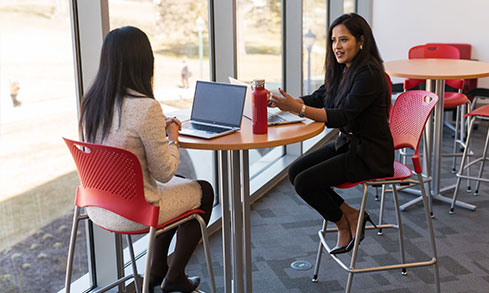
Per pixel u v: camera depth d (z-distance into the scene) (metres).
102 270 2.78
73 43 2.50
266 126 2.29
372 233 3.66
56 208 2.49
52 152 2.44
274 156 5.09
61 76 2.45
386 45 7.62
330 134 6.20
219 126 2.41
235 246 2.52
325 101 2.86
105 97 1.99
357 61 2.63
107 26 2.49
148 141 1.99
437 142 4.20
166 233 2.51
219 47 3.72
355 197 4.34
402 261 3.10
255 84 2.26
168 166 2.03
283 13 4.92
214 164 3.97
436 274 2.79
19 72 2.23
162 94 3.25
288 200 4.32
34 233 2.39
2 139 2.19
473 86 6.30
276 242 3.54
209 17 3.68
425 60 4.87
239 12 4.16
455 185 4.46
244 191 2.46
